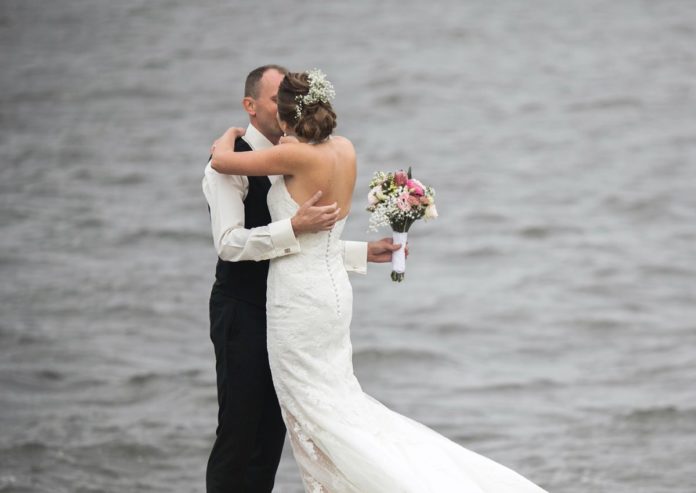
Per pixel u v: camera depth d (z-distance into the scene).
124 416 32.81
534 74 112.12
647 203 69.12
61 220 63.31
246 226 14.52
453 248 60.28
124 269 53.50
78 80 104.88
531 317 47.59
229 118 93.12
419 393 36.88
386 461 13.23
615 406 34.69
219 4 145.12
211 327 14.84
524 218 66.00
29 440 29.70
